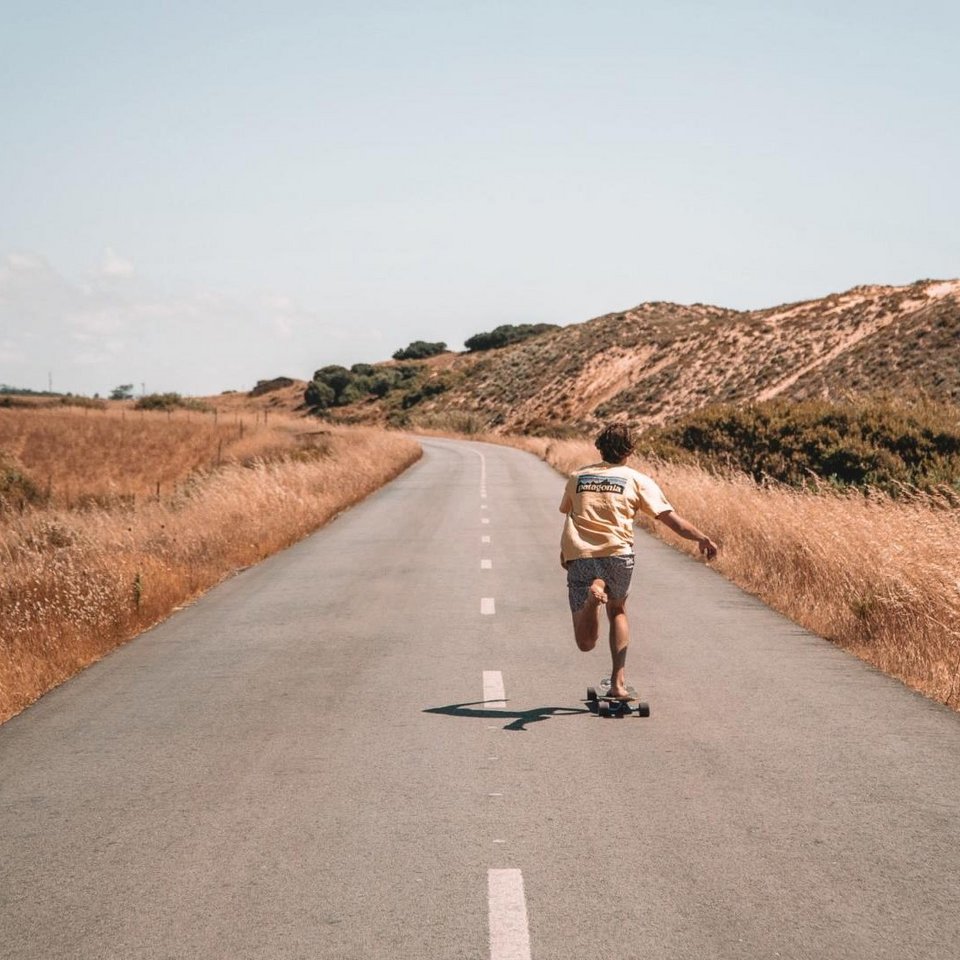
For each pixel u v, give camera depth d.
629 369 99.00
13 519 20.23
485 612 11.30
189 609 12.05
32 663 8.62
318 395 165.12
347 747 6.30
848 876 4.26
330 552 17.25
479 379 131.88
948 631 8.30
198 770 5.90
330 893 4.17
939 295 70.94
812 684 7.83
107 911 4.07
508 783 5.53
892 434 24.77
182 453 52.88
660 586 13.03
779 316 85.94
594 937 3.75
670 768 5.76
